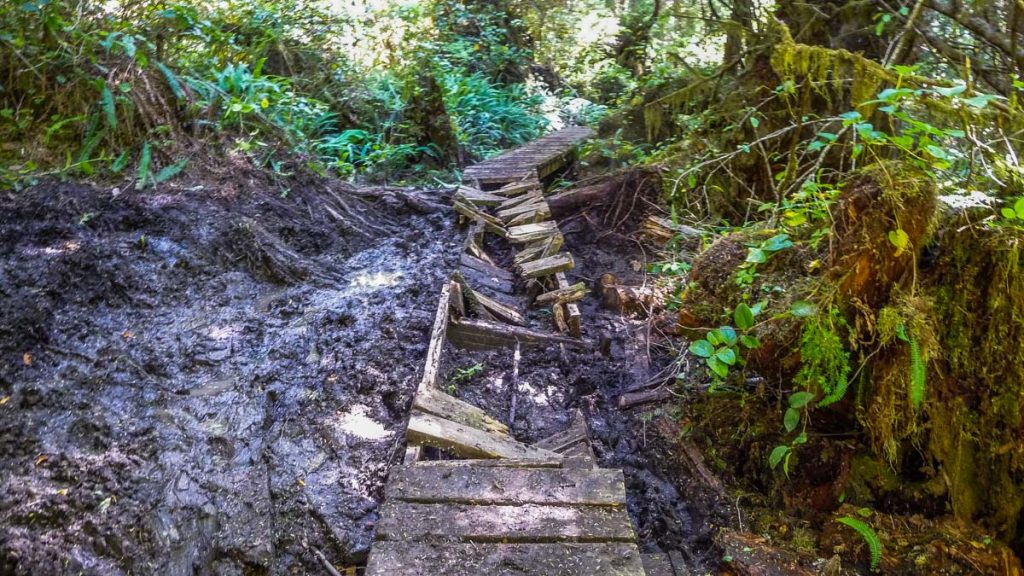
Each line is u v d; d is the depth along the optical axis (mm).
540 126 9484
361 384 3111
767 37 5266
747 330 2486
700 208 5355
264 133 5559
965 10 4301
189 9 5898
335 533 2354
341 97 7164
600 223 5559
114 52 5105
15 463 2400
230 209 4590
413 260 4434
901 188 2289
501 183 6145
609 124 7547
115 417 2725
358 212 5176
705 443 2990
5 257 3578
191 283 3840
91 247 3791
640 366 3590
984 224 2371
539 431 3068
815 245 2623
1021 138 3004
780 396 2855
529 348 3654
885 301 2434
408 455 2584
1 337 3012
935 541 2467
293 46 7402
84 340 3186
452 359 3477
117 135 4773
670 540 2592
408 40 8891
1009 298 2318
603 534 2123
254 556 2240
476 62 10570
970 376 2453
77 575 2070
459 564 2002
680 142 5996
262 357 3279
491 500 2258
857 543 2514
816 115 4664
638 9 9609
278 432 2793
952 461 2520
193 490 2432
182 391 2979
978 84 4293
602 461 2920
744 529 2637
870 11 5016
